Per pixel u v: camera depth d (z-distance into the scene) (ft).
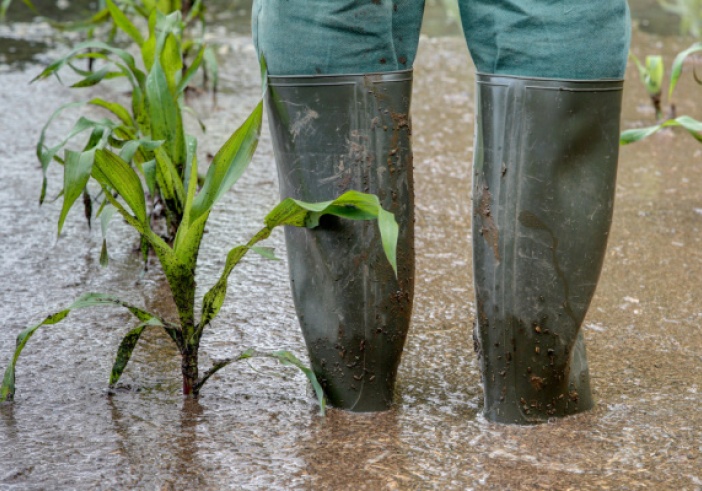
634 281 9.07
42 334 7.82
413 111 14.98
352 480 5.65
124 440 6.11
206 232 10.21
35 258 9.50
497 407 6.42
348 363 6.49
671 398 6.78
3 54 17.97
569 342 6.31
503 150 6.09
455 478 5.68
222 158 6.57
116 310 8.38
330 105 6.13
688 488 5.55
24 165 12.30
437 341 7.78
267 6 6.14
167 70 9.59
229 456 5.92
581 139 6.03
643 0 23.22
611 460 5.90
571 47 5.85
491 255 6.23
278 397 6.81
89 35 14.33
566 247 6.16
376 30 6.03
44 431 6.22
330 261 6.34
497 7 5.96
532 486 5.59
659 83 14.05
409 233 6.42
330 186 6.25
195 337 6.72
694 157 12.96
